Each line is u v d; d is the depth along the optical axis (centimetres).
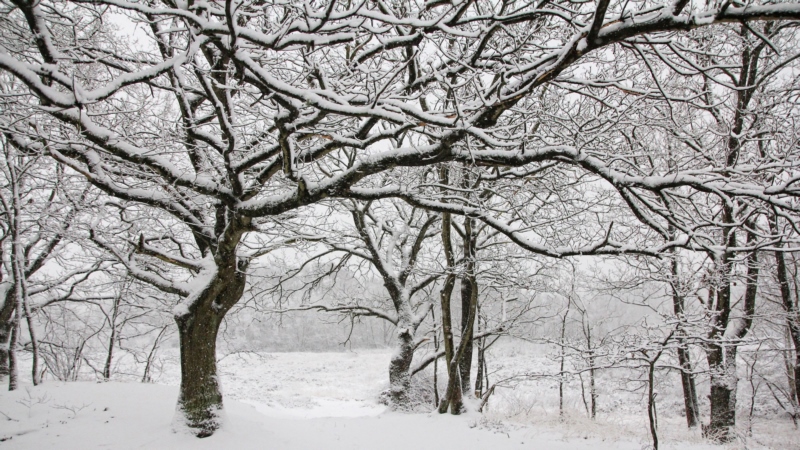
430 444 852
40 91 469
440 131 648
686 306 1230
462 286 1378
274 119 548
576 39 441
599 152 666
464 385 1298
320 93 525
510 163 602
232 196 698
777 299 1368
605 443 893
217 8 607
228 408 925
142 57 735
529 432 967
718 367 1043
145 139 722
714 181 558
